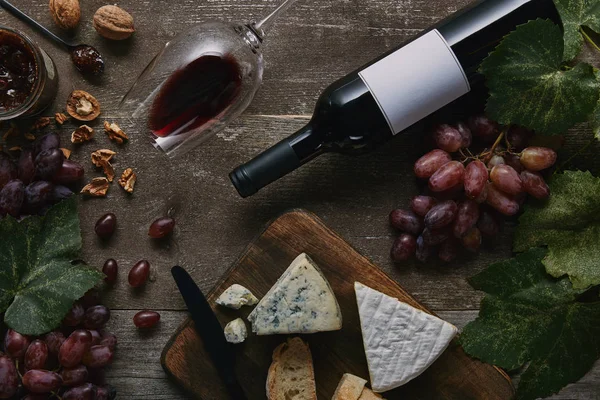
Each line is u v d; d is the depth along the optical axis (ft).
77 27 3.01
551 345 2.78
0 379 2.72
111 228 2.96
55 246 2.83
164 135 2.85
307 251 2.96
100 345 2.85
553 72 2.66
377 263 3.00
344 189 3.00
